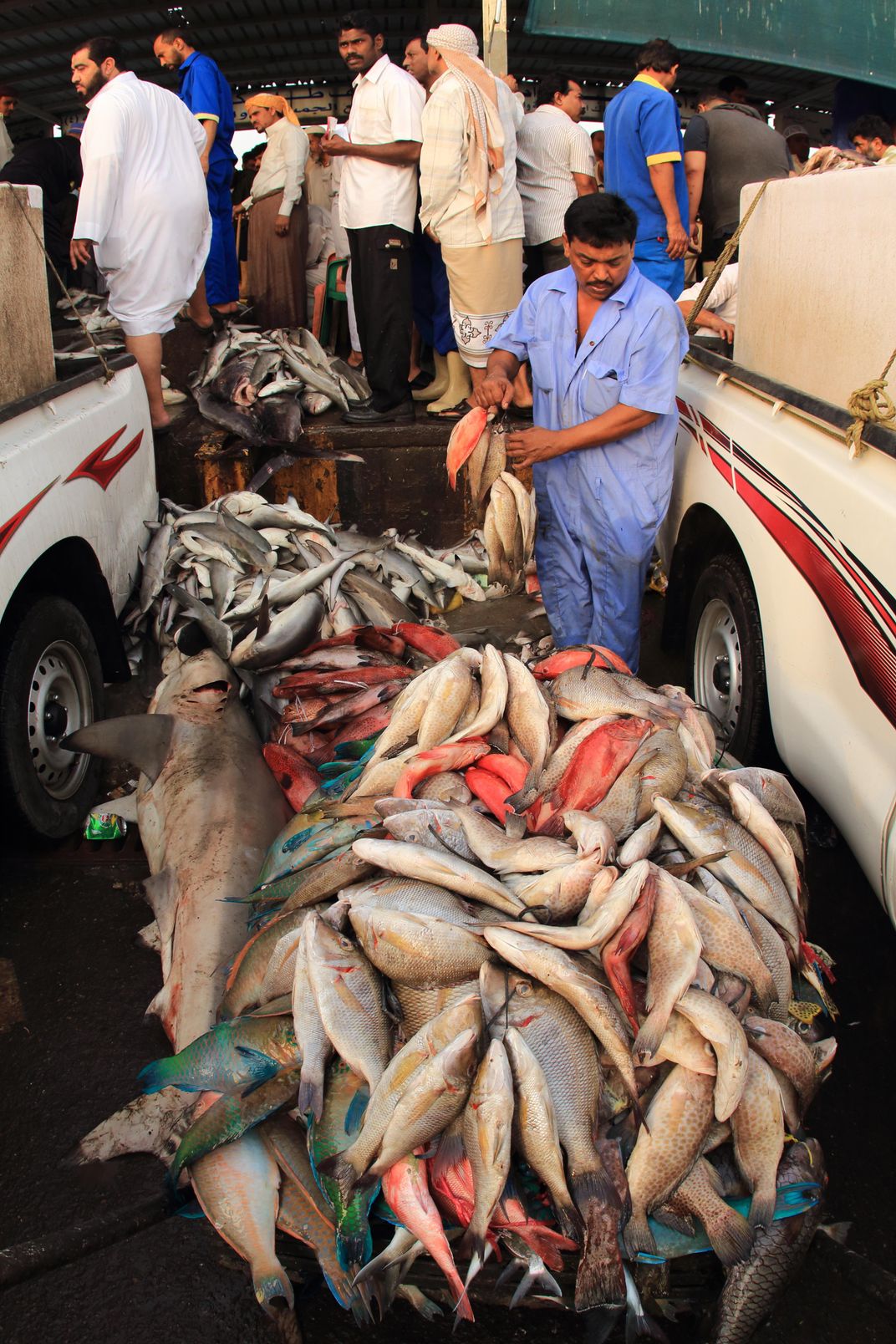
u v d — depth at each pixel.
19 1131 2.68
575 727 2.81
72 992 3.14
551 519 4.10
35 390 4.03
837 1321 2.22
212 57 13.45
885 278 2.92
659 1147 1.96
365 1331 2.21
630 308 3.64
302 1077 2.03
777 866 2.45
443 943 2.10
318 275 8.40
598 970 2.13
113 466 4.40
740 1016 2.11
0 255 3.73
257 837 3.15
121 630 4.79
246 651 3.81
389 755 2.87
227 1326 2.22
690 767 2.79
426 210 5.19
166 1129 2.50
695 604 4.15
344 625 4.48
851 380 3.15
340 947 2.15
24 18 10.86
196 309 6.81
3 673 3.48
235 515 5.24
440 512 5.88
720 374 3.96
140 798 3.59
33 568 3.81
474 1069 1.93
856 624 2.79
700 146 6.68
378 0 11.73
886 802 2.63
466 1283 1.83
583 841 2.27
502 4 5.96
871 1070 2.85
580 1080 1.99
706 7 5.23
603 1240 1.85
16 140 15.28
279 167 7.25
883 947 3.28
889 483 2.69
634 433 3.78
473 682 2.90
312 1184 2.09
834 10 5.20
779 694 3.30
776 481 3.26
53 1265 2.34
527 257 6.44
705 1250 2.01
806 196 3.38
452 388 6.02
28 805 3.59
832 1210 2.45
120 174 5.11
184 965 2.76
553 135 5.95
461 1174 1.94
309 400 6.07
